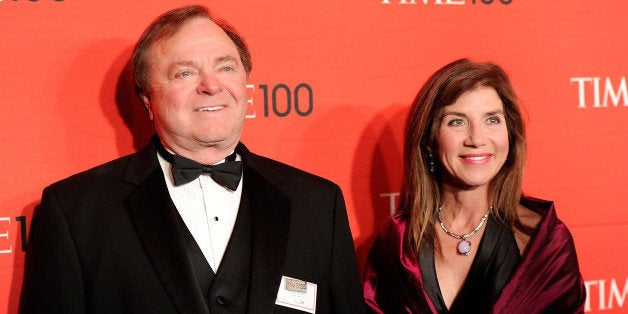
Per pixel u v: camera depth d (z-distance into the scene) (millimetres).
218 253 1437
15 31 1668
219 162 1514
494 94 1676
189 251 1398
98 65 1738
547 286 1642
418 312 1682
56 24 1699
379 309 1772
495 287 1663
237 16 1835
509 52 2066
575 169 2121
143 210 1392
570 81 2111
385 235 1801
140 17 1766
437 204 1783
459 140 1666
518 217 1752
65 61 1711
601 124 2135
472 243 1730
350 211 1977
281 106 1889
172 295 1334
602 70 2133
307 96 1910
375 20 1957
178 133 1443
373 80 1967
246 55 1598
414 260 1707
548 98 2094
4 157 1674
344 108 1946
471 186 1711
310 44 1903
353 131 1961
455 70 1688
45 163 1707
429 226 1760
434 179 1785
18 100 1679
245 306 1387
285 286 1439
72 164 1729
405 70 1992
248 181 1514
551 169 2100
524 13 2072
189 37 1447
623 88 2139
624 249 2139
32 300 1339
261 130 1875
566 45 2105
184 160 1438
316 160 1931
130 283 1349
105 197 1406
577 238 2125
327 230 1540
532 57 2080
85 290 1351
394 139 2004
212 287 1372
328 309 1533
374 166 1991
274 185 1525
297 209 1515
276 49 1874
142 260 1361
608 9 2135
